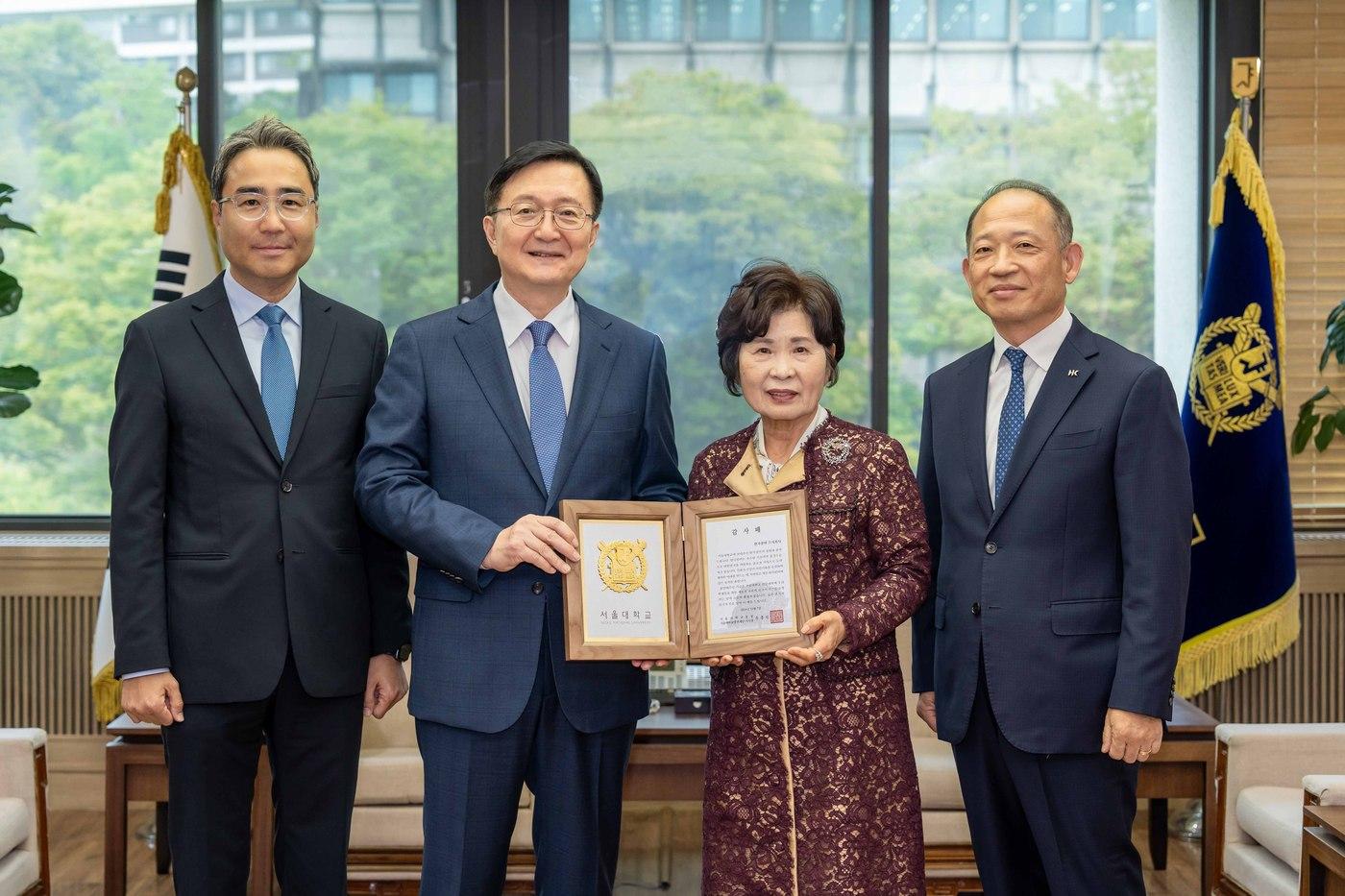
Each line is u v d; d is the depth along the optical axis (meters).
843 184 4.31
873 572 2.18
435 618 2.16
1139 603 2.14
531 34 4.25
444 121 4.31
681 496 2.32
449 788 2.13
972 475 2.31
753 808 2.09
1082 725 2.17
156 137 4.33
